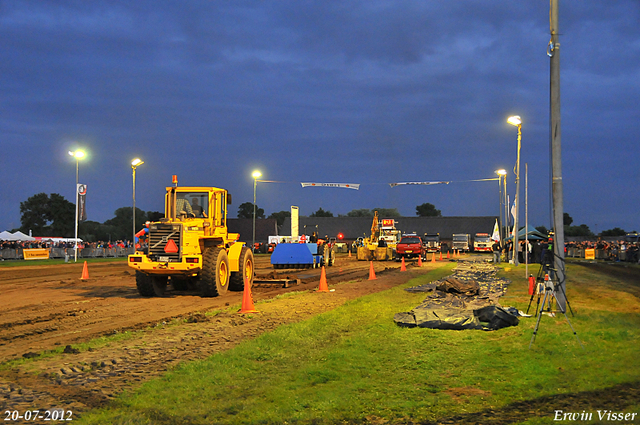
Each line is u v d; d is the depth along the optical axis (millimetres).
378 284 20641
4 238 56938
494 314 10672
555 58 12398
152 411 5773
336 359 8117
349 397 6367
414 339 9586
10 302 15352
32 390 6438
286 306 13680
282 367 7695
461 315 10812
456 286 16812
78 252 47594
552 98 12375
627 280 22984
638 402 6125
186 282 18531
